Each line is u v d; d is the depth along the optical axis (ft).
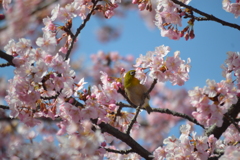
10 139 26.73
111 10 22.30
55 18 20.27
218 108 17.11
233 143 22.54
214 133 22.74
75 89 18.35
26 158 15.37
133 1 21.84
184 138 18.67
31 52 17.95
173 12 19.79
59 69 17.40
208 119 17.31
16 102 18.15
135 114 21.42
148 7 21.39
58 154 15.56
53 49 18.26
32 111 19.20
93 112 17.71
